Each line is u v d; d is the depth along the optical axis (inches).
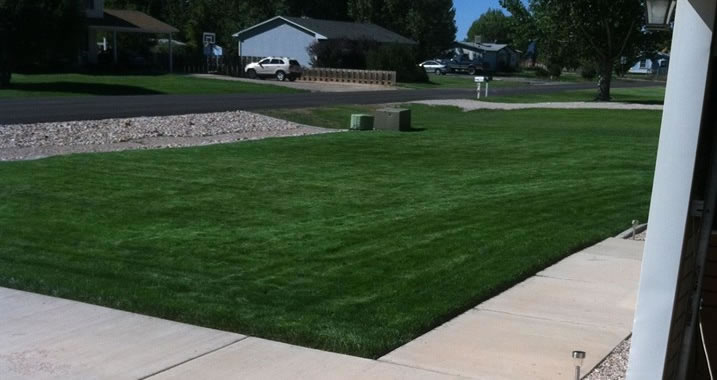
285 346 227.3
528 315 258.2
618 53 1718.8
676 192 153.5
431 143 756.0
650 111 1391.5
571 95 2020.2
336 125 1045.2
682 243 154.1
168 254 327.0
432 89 2116.1
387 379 204.5
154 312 255.3
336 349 225.6
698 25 147.7
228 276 296.0
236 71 2471.7
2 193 450.0
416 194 473.1
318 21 2940.5
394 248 338.3
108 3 3378.4
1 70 1539.1
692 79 149.5
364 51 2672.2
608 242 365.1
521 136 836.0
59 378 203.3
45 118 916.0
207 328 242.2
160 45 2797.7
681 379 175.0
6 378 202.8
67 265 307.7
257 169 565.6
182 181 505.7
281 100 1395.2
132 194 457.1
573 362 217.3
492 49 4055.1
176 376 205.3
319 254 328.2
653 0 183.6
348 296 272.7
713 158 166.1
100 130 821.2
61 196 446.0
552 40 1758.1
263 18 3580.2
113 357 217.9
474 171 574.2
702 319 198.1
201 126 908.6
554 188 499.5
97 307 260.2
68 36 1621.6
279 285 285.0
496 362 216.8
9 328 240.1
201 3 3511.3
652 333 159.2
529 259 321.7
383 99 1523.1
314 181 516.7
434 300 267.4
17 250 329.4
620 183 521.7
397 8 3833.7
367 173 557.3
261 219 395.9
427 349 226.5
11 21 1521.9
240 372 208.4
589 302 273.1
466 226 382.9
